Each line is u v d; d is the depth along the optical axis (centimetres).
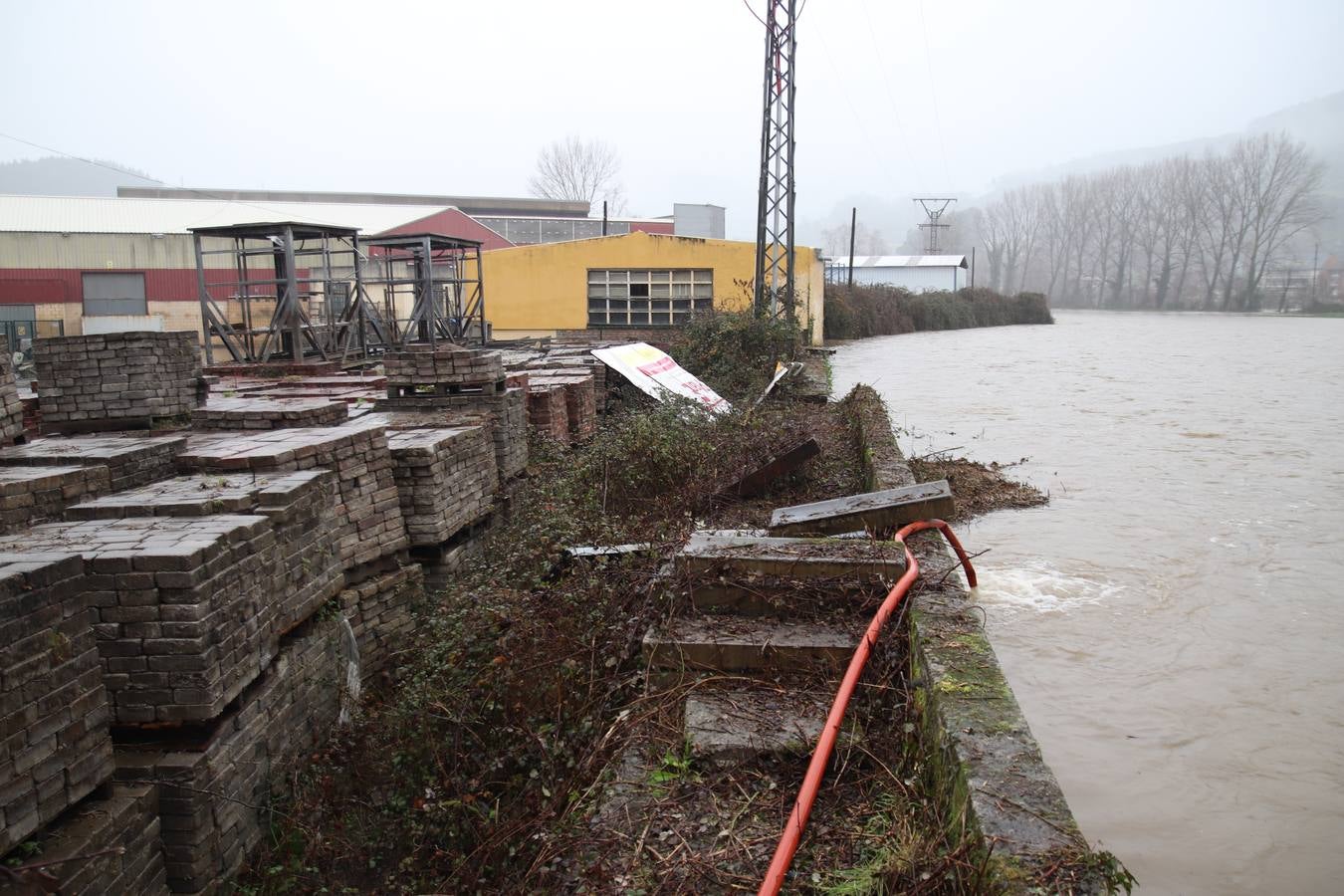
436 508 645
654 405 1232
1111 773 507
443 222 4016
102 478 492
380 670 587
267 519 446
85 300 3005
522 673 509
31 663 318
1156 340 4644
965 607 496
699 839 362
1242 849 443
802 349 2359
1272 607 745
